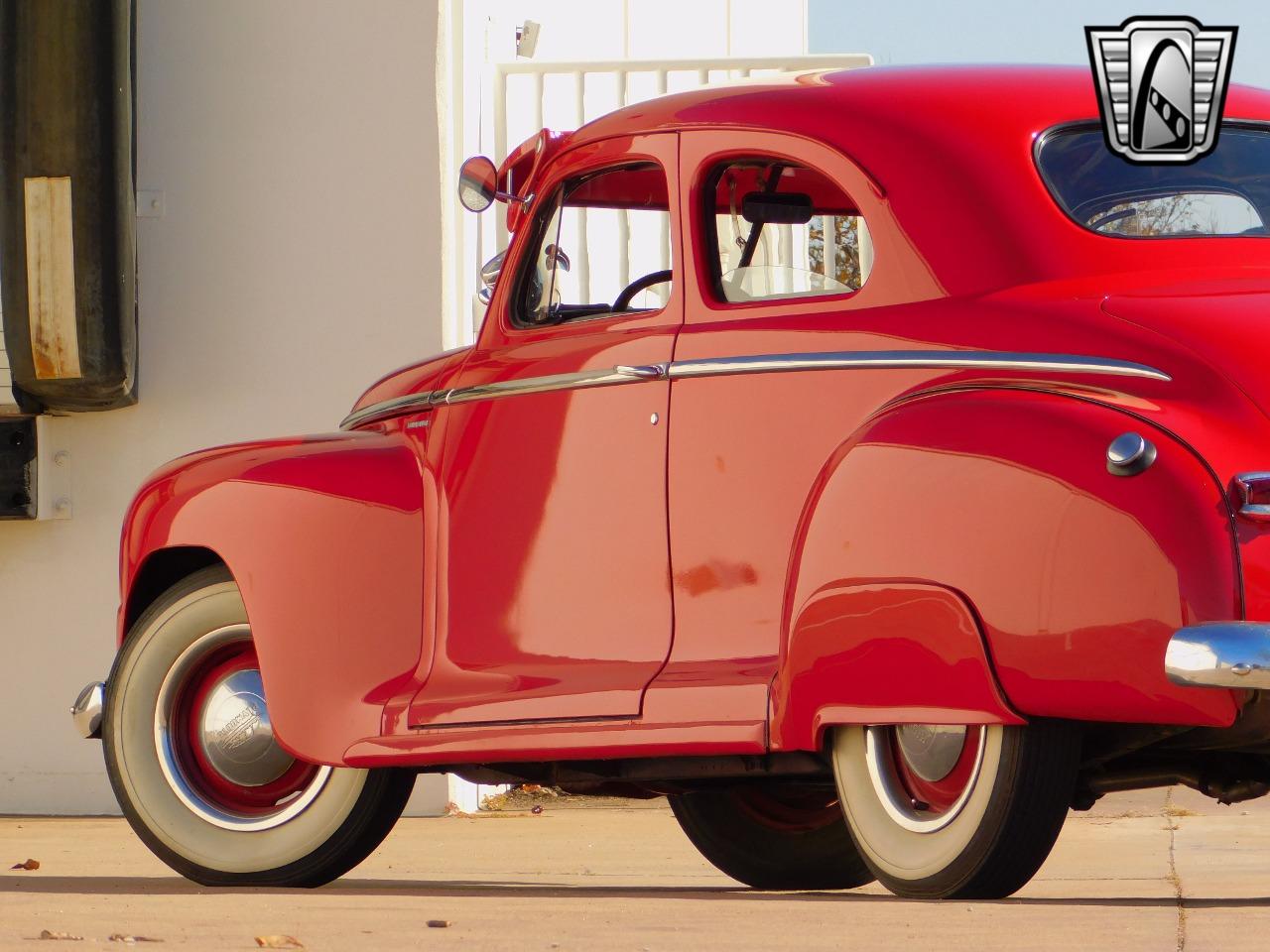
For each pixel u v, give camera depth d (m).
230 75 26.75
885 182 12.34
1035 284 11.69
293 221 26.56
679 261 13.33
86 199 25.75
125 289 26.02
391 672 14.39
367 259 26.38
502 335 14.64
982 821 10.84
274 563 14.73
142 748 15.12
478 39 27.66
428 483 14.64
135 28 26.42
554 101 29.33
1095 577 10.17
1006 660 10.41
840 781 11.69
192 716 15.18
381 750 14.03
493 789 27.48
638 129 13.98
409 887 14.77
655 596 12.88
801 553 11.45
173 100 26.88
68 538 26.89
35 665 26.94
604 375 13.33
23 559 27.02
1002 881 10.98
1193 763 12.16
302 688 14.50
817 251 12.86
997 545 10.48
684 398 12.85
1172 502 10.09
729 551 12.48
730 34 36.78
